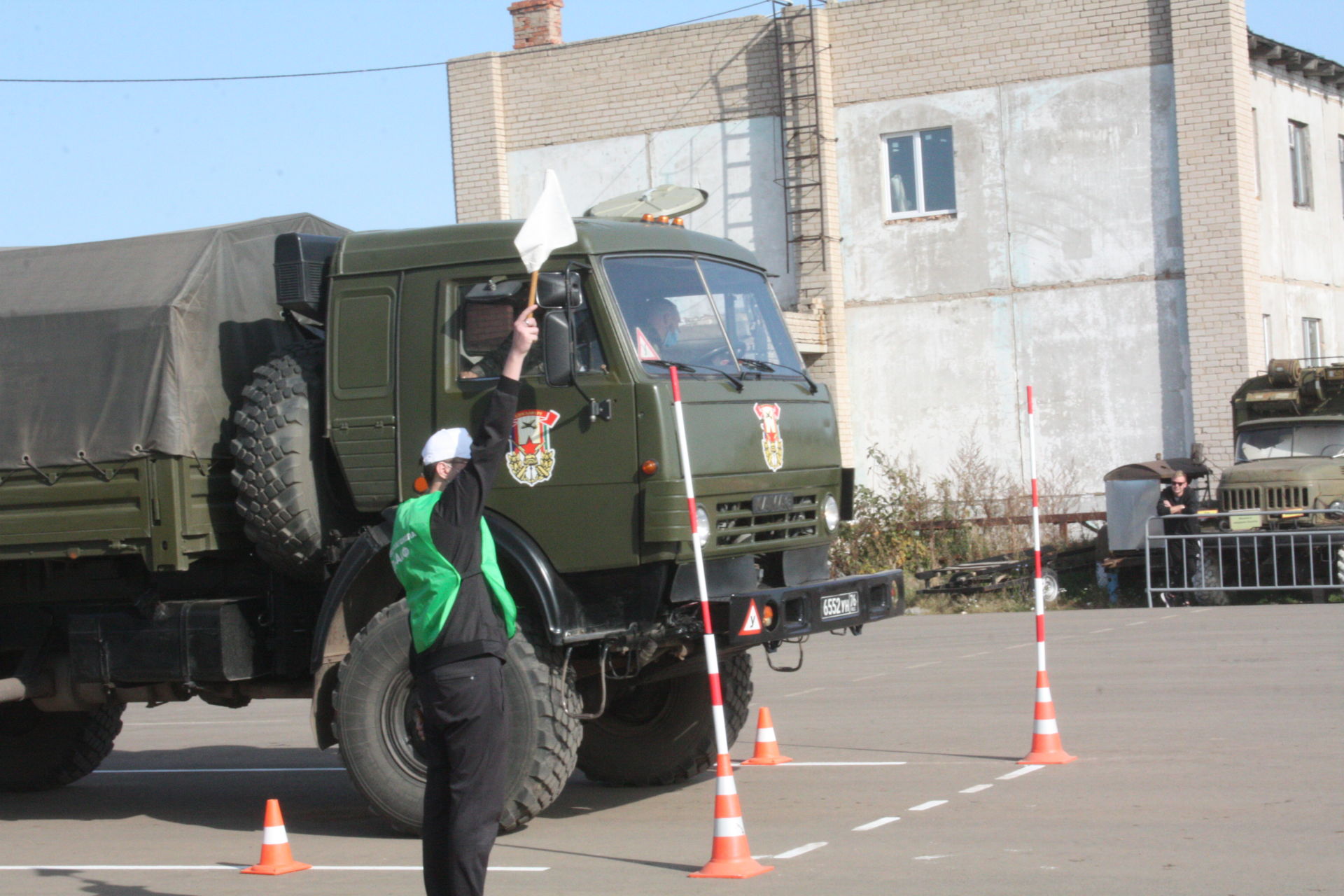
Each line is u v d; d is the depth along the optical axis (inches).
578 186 1130.0
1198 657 533.0
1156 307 973.8
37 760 400.8
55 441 330.6
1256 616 674.8
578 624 302.8
